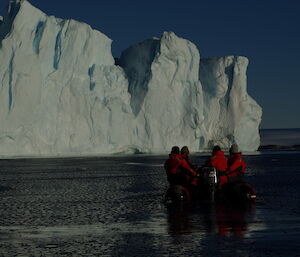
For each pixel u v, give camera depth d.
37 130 72.06
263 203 16.53
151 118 82.25
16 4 74.81
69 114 75.31
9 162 58.62
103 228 12.09
